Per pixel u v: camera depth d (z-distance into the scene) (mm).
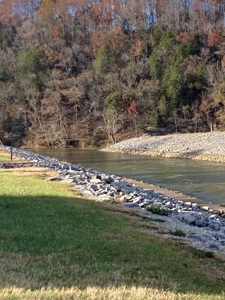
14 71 103438
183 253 9445
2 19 143000
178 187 27344
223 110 71125
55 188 17859
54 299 5594
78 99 89125
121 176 33844
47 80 94000
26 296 5590
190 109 75375
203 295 6590
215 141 51562
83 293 5965
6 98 92875
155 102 78062
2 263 7262
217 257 9641
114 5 120625
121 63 96562
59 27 121438
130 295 6070
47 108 89000
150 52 99688
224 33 90562
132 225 11875
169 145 57094
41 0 153375
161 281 7125
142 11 114000
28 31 126500
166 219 14203
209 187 27031
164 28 105750
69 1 128375
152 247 9344
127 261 8227
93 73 93750
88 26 118438
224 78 73688
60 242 8984
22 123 89938
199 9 107688
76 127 86188
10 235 9180
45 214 11844
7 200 14031
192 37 89875
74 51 106188
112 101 81750
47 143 84500
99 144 80812
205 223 14547
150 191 23672
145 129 75875
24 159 36719
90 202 14992
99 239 9508
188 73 76438
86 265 7633
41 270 7047
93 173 30828
